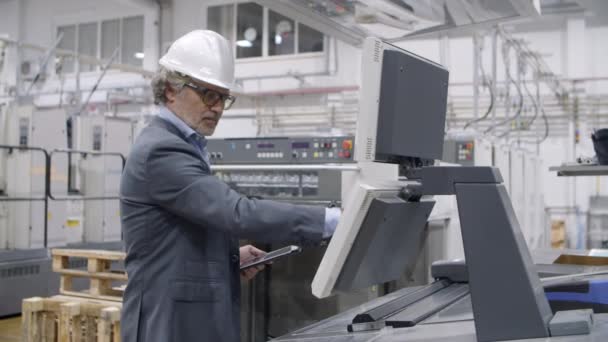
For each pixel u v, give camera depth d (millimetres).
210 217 1575
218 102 1744
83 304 3275
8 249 6180
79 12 11367
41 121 6348
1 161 6340
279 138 3541
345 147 3281
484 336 1242
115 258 3566
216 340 1704
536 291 1253
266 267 3309
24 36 11750
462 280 2088
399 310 1637
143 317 1688
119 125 7371
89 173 7129
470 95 8852
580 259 2523
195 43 1717
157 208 1671
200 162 1673
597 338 1157
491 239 1258
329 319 1726
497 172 1289
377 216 1352
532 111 8570
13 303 5863
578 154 8414
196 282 1686
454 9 2289
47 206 6277
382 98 1368
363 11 2283
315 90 9703
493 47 5703
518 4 2221
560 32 8742
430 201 1631
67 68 11562
